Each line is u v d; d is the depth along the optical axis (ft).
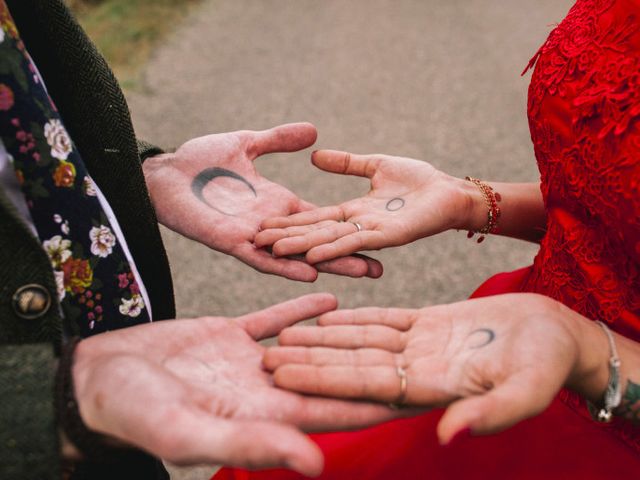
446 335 2.90
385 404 2.71
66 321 3.04
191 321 3.00
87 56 3.41
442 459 3.50
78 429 2.36
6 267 2.54
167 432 2.22
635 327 3.22
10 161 2.77
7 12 2.74
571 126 3.42
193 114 13.48
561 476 3.31
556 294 3.73
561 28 3.67
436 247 10.03
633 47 3.15
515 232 4.58
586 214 3.47
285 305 3.28
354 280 9.37
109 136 3.52
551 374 2.55
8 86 2.71
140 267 3.92
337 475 3.55
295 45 17.02
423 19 19.07
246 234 4.17
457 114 13.67
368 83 14.94
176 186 4.35
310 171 11.64
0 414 2.34
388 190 4.42
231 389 2.70
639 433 3.24
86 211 3.05
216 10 19.12
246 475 3.62
